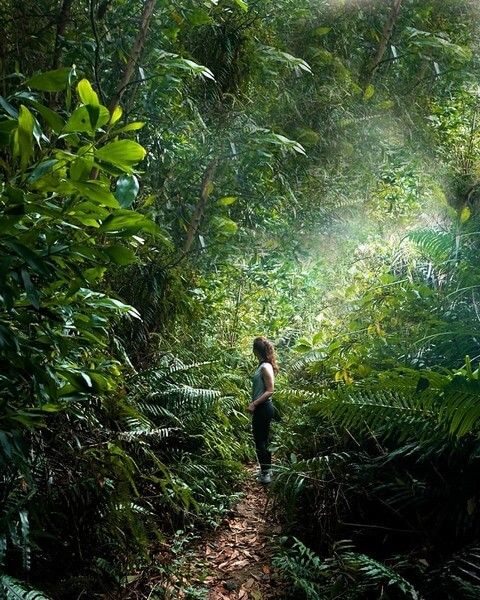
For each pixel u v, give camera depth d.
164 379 4.73
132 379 4.52
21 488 2.84
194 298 5.76
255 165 5.99
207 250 6.22
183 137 5.64
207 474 4.97
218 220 5.86
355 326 4.71
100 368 3.02
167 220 5.48
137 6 4.43
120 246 1.97
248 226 7.15
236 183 6.06
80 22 4.33
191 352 5.86
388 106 8.52
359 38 8.82
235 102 6.06
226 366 6.73
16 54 3.95
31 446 2.88
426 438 3.37
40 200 1.89
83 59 4.16
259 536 4.34
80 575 3.23
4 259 1.75
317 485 3.96
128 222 1.92
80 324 2.32
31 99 1.86
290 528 4.11
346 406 3.46
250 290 8.07
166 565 3.73
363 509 3.82
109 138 2.17
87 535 3.32
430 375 2.93
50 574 3.18
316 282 8.21
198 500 4.71
